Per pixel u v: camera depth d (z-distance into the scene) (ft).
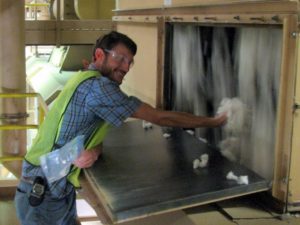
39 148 6.55
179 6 7.61
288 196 5.06
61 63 18.86
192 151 6.32
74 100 5.91
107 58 5.99
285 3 4.81
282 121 4.96
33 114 20.71
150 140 6.96
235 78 6.09
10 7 12.51
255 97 5.62
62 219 6.97
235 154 6.13
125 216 4.34
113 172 5.50
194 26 7.24
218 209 5.51
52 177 6.42
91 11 16.53
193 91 7.39
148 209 4.43
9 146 13.41
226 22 5.99
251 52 5.68
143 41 9.98
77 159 5.98
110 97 5.65
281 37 5.01
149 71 9.57
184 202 4.57
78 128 6.06
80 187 6.61
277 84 5.14
